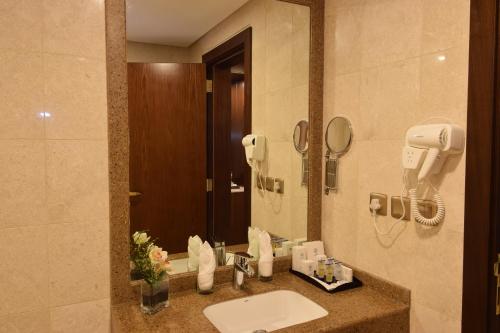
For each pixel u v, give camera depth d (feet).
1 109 3.47
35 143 3.62
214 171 4.87
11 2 3.47
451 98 3.63
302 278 4.95
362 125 4.66
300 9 5.20
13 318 3.61
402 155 3.90
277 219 5.37
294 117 5.32
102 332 4.01
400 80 4.14
